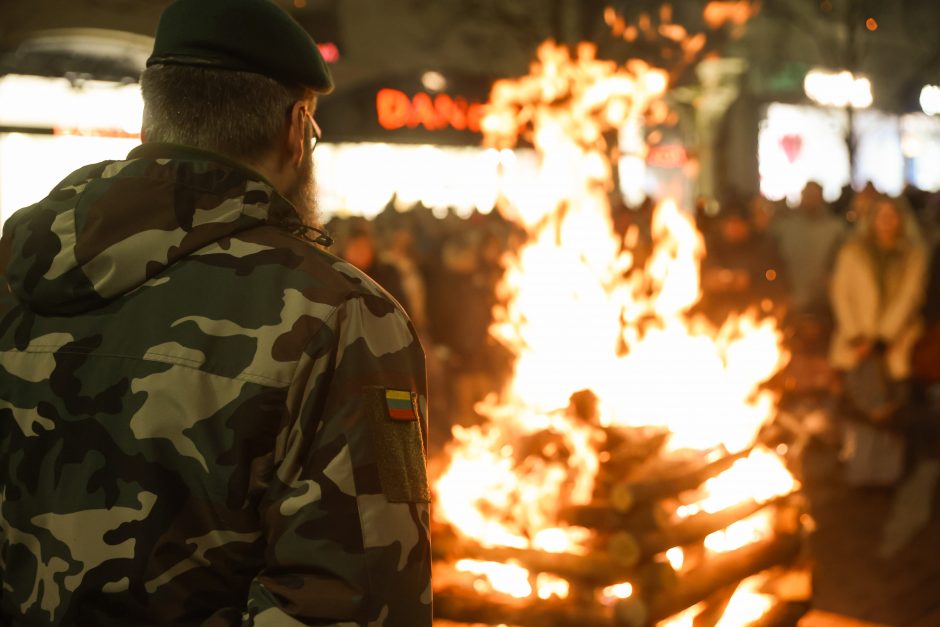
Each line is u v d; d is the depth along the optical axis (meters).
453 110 13.72
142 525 1.21
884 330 6.27
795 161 19.11
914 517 5.67
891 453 6.24
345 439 1.22
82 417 1.26
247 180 1.30
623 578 2.66
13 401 1.31
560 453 3.00
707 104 17.86
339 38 13.85
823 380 6.88
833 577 4.75
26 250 1.28
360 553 1.19
